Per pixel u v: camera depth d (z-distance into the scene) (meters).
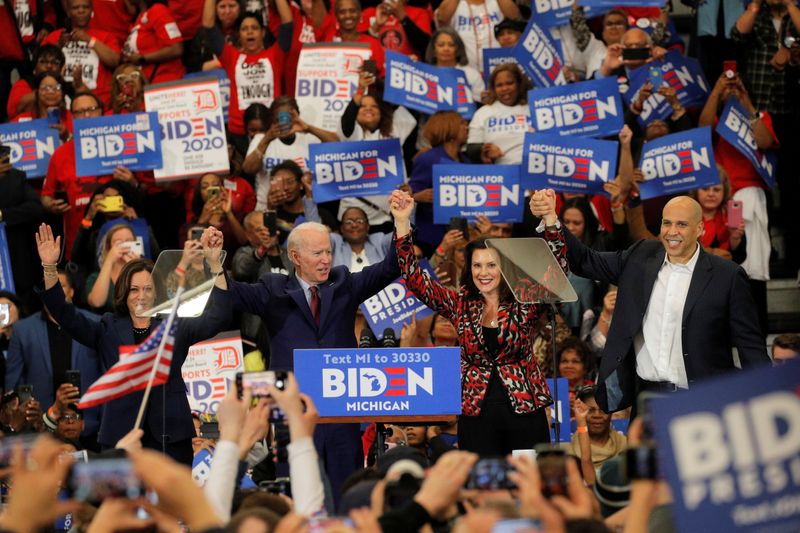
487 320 11.52
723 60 20.75
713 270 11.39
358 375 10.02
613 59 19.03
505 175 17.03
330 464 11.09
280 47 20.25
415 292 11.62
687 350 11.31
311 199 17.91
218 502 6.62
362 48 18.81
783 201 19.86
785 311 19.08
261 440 11.64
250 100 19.81
